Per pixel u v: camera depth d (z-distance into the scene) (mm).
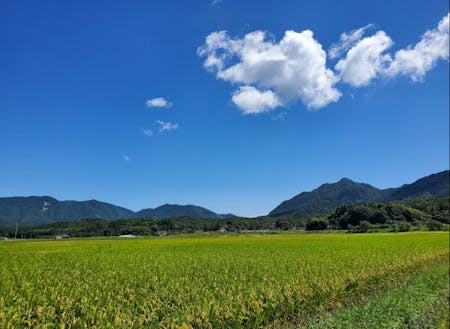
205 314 11742
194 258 30422
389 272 23078
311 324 13102
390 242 50906
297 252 35656
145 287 16641
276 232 114812
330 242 52906
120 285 17125
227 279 18328
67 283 18141
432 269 26781
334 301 17344
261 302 13266
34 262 28828
